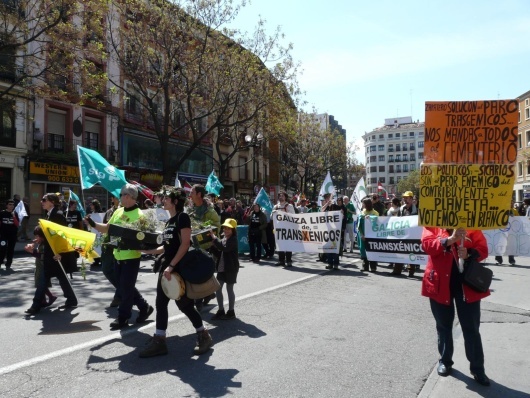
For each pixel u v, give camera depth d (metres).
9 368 4.43
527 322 6.49
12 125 23.42
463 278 4.10
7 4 17.89
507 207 4.12
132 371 4.39
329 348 5.18
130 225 5.78
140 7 21.75
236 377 4.27
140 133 30.78
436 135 4.30
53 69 18.92
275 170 53.44
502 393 4.00
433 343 5.43
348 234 16.45
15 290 8.75
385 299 7.91
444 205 4.23
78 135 26.73
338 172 57.28
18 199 20.09
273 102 24.78
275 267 12.22
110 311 6.95
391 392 3.99
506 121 4.16
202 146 37.56
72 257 7.12
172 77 22.97
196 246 4.96
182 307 4.93
